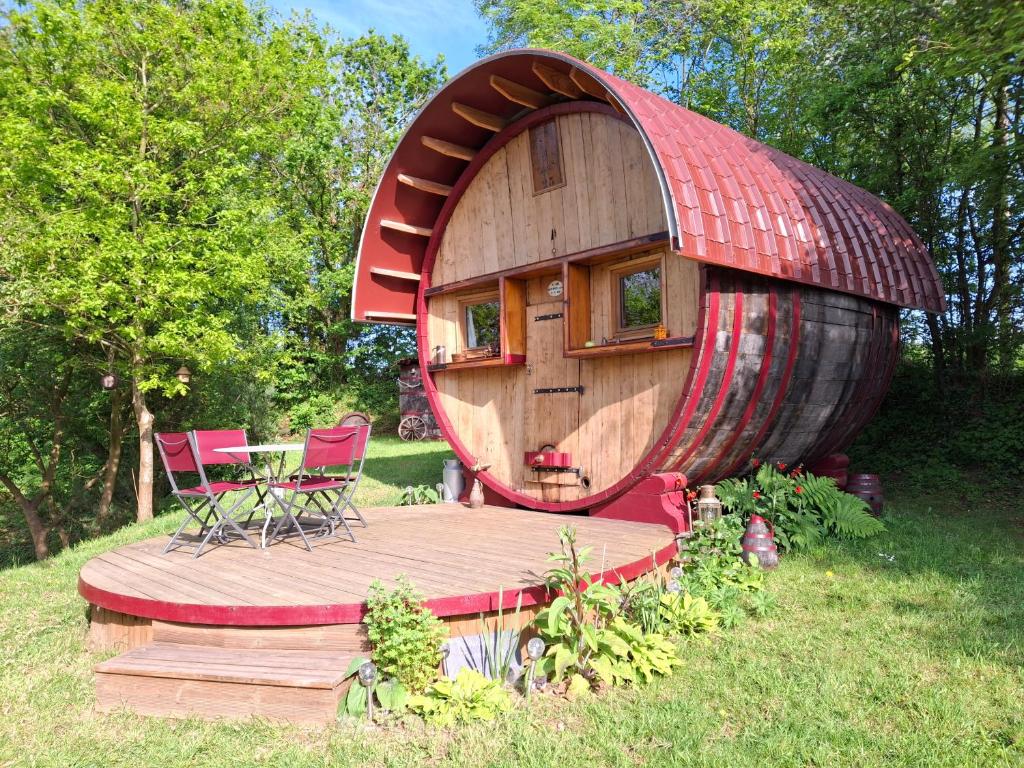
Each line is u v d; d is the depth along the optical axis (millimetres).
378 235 8438
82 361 12016
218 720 3354
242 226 11109
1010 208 9438
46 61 10141
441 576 4262
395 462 13680
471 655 3760
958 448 9922
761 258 5645
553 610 3529
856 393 7594
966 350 10594
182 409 14570
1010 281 10250
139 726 3346
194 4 11750
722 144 6371
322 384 24516
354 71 24672
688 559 5539
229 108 11359
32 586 6172
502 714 3277
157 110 11344
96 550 8031
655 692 3498
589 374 6852
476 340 8359
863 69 10414
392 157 7887
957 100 10281
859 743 2924
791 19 15383
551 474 7133
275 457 15703
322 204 24094
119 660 3623
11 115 9242
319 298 21172
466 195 8195
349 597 3801
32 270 9344
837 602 4887
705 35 17547
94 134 10695
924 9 9023
